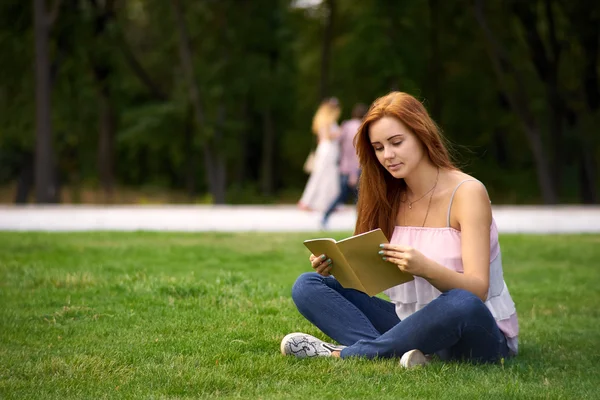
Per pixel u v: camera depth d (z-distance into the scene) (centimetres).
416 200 656
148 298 966
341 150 2117
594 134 4088
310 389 560
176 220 2477
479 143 5253
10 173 5028
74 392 557
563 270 1338
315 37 5253
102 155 4831
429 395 544
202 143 4200
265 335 766
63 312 869
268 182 5425
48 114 3416
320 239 616
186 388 564
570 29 3972
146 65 5503
